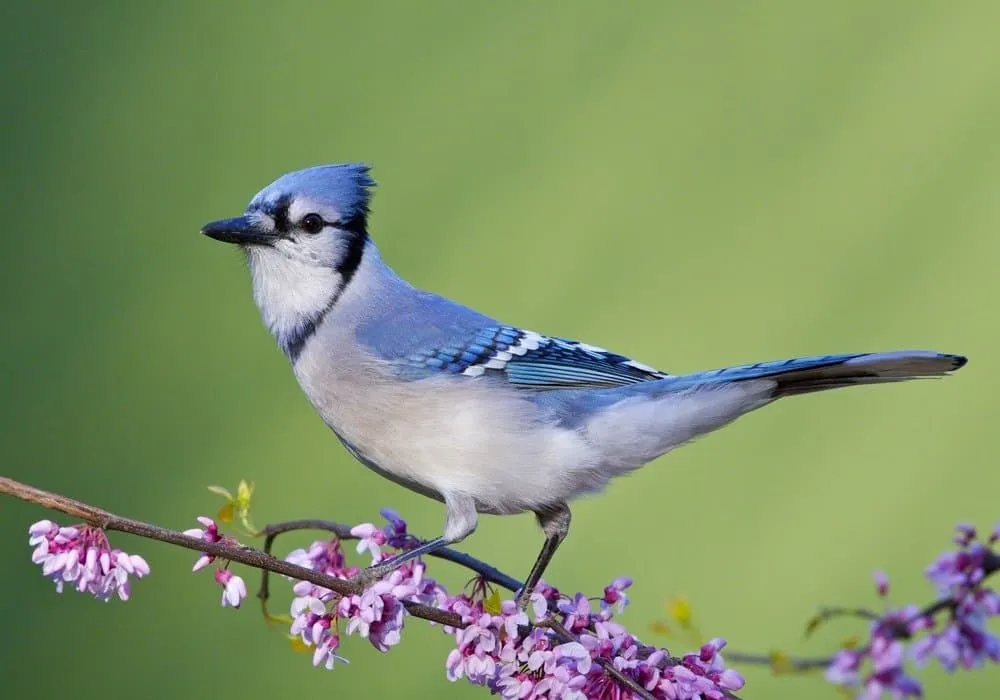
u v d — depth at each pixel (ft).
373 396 15.38
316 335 15.43
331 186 15.44
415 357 15.38
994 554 14.84
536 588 15.17
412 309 15.43
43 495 14.96
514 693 15.03
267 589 15.16
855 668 14.84
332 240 15.43
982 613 14.84
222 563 15.02
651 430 15.37
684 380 15.37
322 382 15.42
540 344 15.40
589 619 15.07
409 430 15.37
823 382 15.33
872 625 14.84
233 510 15.14
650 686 15.02
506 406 15.35
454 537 15.34
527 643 15.05
